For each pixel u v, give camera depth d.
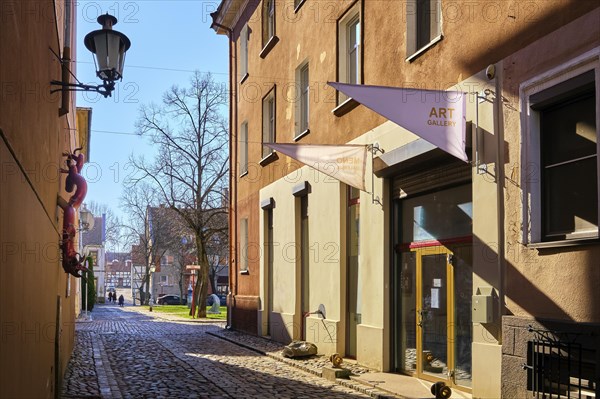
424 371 11.11
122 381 11.59
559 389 7.18
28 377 5.18
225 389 10.61
